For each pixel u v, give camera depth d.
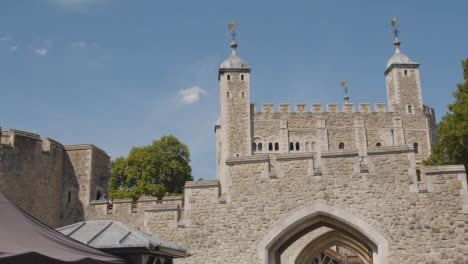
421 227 15.30
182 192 49.97
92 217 23.92
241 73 57.66
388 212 15.50
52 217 23.81
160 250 10.38
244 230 15.98
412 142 57.16
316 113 57.81
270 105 57.94
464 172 15.57
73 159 25.41
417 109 58.16
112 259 9.27
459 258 15.00
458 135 25.00
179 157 51.69
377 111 58.00
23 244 8.15
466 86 26.64
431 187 15.59
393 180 15.73
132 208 22.42
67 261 8.17
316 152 56.84
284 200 16.03
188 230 16.28
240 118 56.53
